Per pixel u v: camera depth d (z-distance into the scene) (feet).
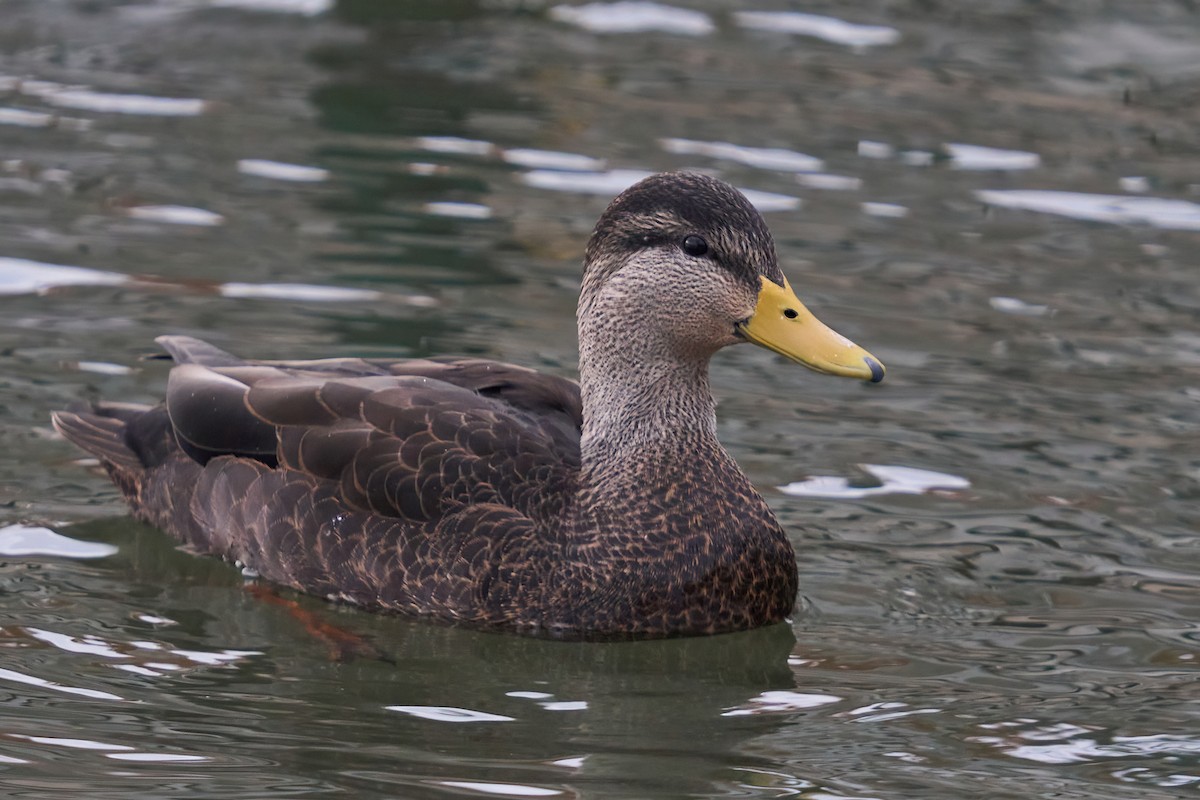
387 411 36.70
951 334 50.62
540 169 62.23
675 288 35.42
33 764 28.50
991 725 31.01
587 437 36.68
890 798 28.14
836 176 63.36
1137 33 80.23
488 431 36.22
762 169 63.46
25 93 67.77
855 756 29.78
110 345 46.96
